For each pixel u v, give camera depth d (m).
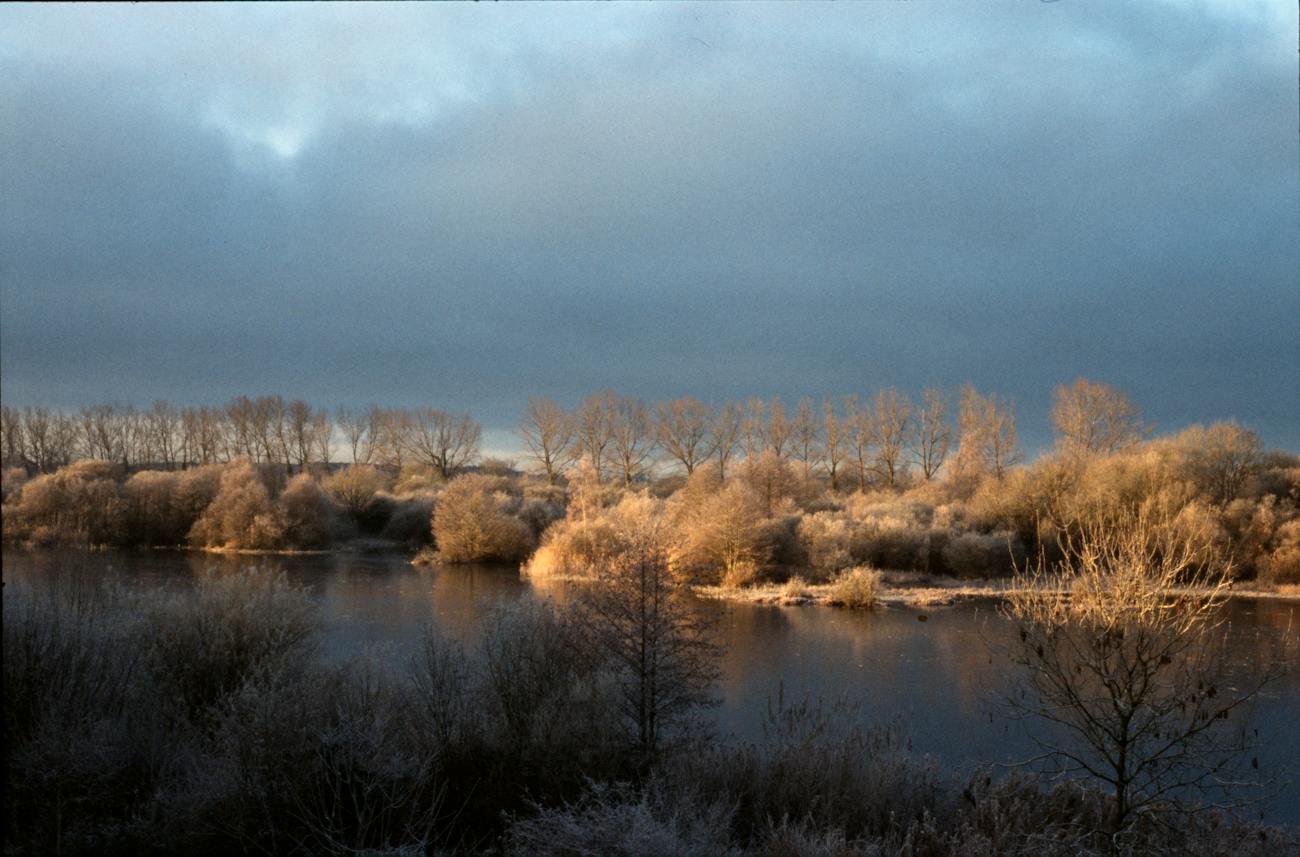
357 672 10.46
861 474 64.44
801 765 9.61
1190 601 7.18
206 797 7.64
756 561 36.88
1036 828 8.24
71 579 11.75
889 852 7.67
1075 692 7.73
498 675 10.80
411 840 7.80
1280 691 16.27
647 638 10.71
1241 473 40.59
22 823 7.48
